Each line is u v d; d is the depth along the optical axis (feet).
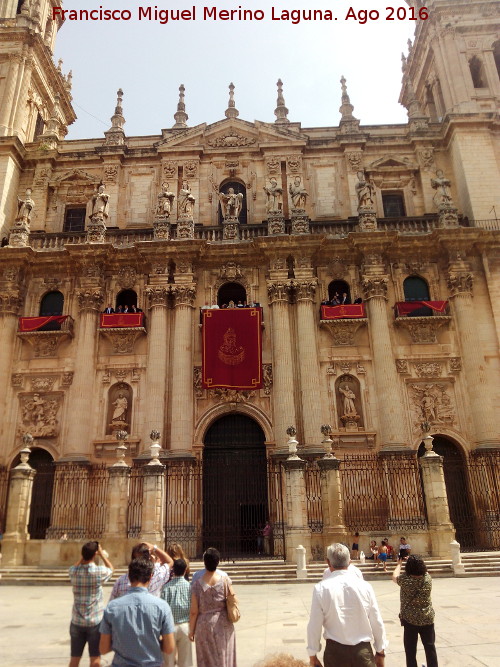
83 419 99.96
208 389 103.14
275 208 113.39
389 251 110.22
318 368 102.94
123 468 77.30
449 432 99.76
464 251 108.47
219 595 23.38
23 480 79.15
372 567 70.95
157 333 104.42
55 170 127.03
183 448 96.58
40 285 112.98
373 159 125.59
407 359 104.12
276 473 89.45
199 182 123.54
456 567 68.95
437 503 76.23
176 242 107.55
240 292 114.83
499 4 132.67
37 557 75.82
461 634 36.70
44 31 150.71
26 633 40.55
